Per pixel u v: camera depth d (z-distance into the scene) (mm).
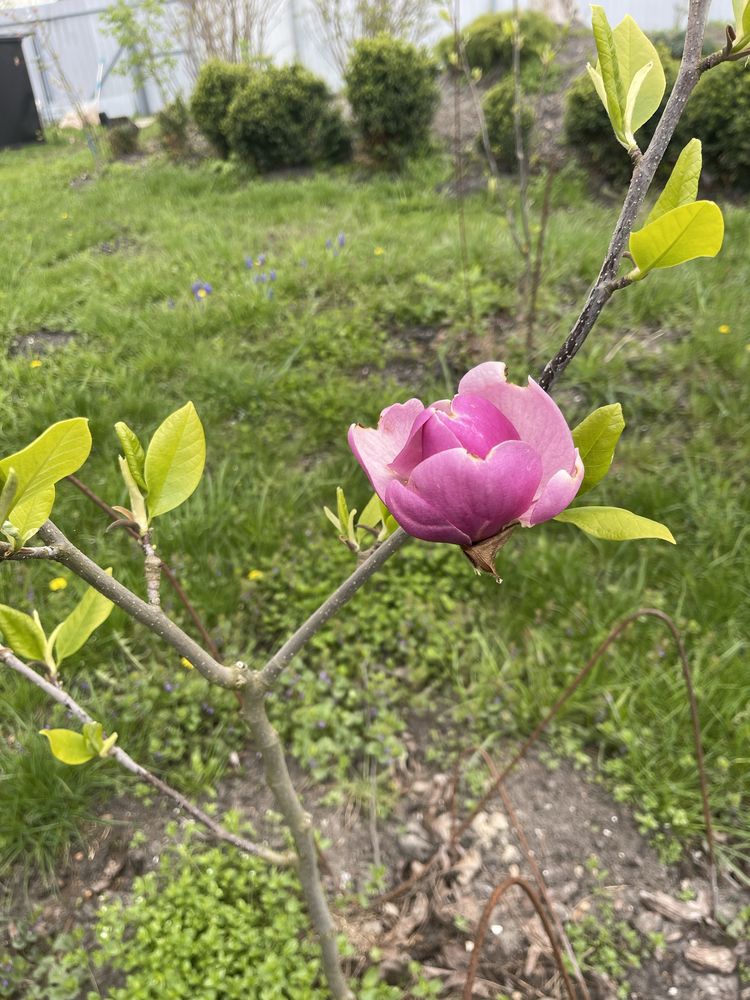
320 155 9188
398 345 4754
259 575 3133
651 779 2469
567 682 2727
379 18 10867
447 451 704
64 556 857
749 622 2895
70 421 704
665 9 10828
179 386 4371
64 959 2100
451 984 2084
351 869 2359
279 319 4973
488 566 755
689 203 730
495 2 12062
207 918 2158
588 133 7348
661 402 3982
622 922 2193
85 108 14023
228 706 2725
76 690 2674
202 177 9125
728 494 3410
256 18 12820
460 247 5582
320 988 2076
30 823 2375
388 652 2982
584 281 5336
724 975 2080
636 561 3180
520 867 2328
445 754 2654
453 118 9273
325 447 3967
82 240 6914
